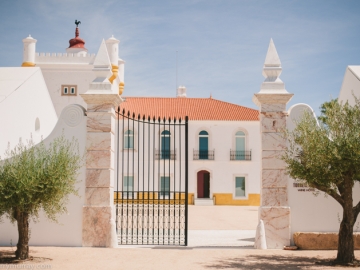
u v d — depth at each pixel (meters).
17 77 17.00
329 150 10.33
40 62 32.53
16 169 10.52
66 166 10.84
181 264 10.29
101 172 12.54
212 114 38.09
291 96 12.61
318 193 12.02
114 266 10.01
